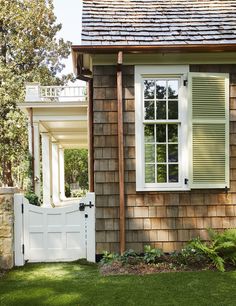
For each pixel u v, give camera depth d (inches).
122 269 193.3
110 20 245.0
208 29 237.5
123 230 218.5
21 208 210.1
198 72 226.8
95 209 222.1
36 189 455.5
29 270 197.0
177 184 227.3
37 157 459.5
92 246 215.2
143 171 225.6
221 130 227.6
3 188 201.5
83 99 510.3
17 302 147.3
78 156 1259.2
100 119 225.0
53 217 214.8
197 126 226.7
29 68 967.6
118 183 223.9
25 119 778.2
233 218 226.7
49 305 143.5
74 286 166.4
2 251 200.1
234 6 271.4
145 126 229.5
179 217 225.5
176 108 229.9
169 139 230.1
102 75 225.6
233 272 186.5
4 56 940.0
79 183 1266.0
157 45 213.5
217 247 198.7
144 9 265.4
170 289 159.5
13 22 920.3
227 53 225.3
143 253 222.8
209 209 226.5
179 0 283.1
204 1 280.8
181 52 219.8
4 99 804.0
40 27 963.3
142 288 161.5
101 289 161.2
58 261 213.9
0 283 173.6
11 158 816.9
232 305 140.3
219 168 227.1
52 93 508.7
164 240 224.2
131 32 230.8
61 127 551.2
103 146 225.0
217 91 227.5
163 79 229.0
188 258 201.9
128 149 225.3
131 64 225.3
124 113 225.3
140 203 224.8
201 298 148.1
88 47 212.1
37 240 213.6
